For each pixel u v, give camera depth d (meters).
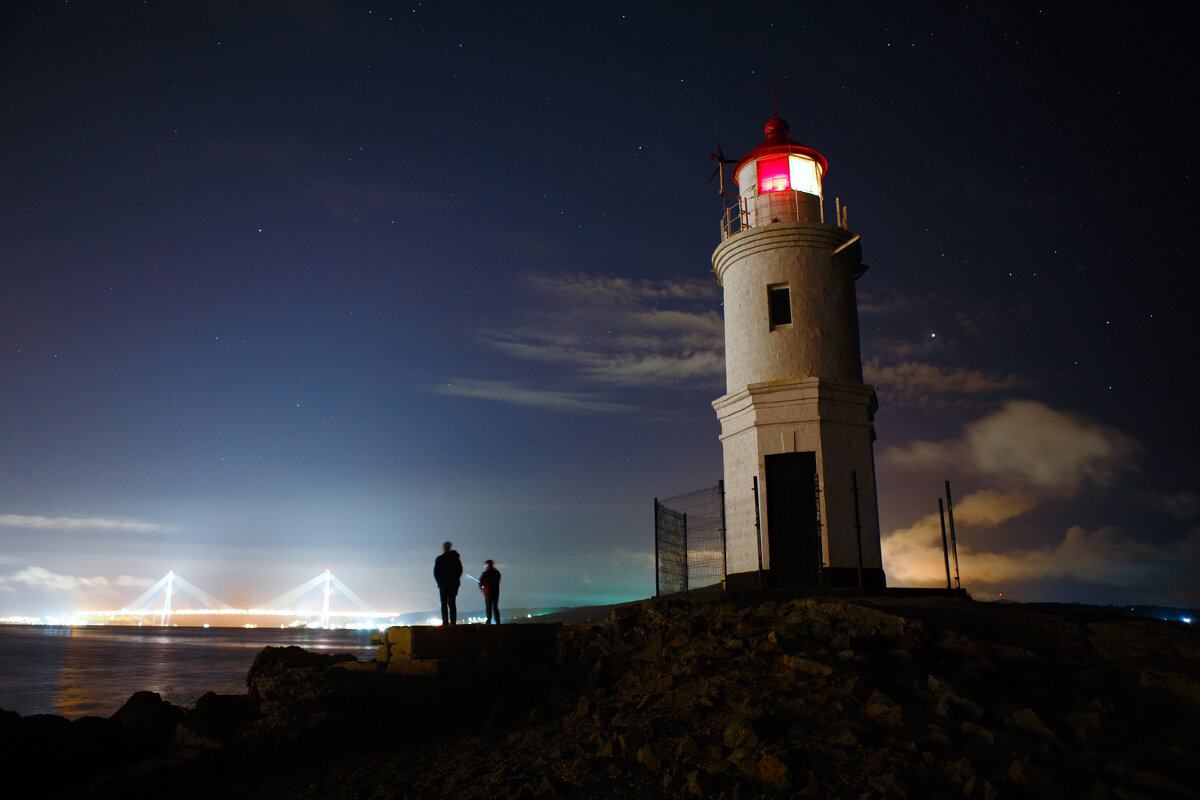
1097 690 8.80
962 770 6.64
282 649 16.00
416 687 11.98
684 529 18.75
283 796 8.95
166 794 9.38
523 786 7.74
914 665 9.69
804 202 20.61
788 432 17.94
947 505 16.64
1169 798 6.00
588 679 12.06
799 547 17.39
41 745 11.43
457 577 16.81
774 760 7.09
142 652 80.62
